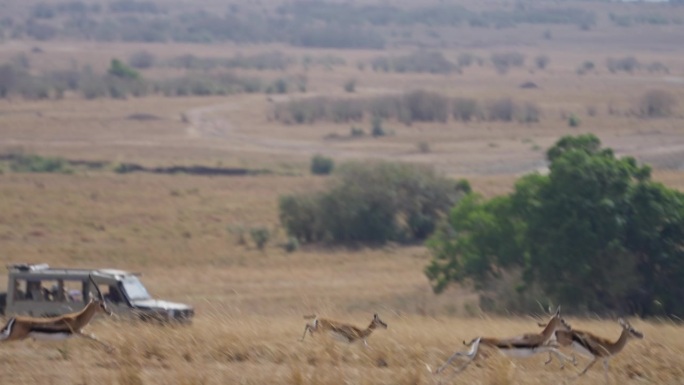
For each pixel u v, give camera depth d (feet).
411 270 628.69
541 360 187.73
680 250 440.04
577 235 431.84
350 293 524.93
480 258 458.91
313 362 183.83
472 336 211.41
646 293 434.30
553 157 506.48
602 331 231.91
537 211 444.55
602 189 446.60
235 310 351.87
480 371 168.66
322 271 627.05
